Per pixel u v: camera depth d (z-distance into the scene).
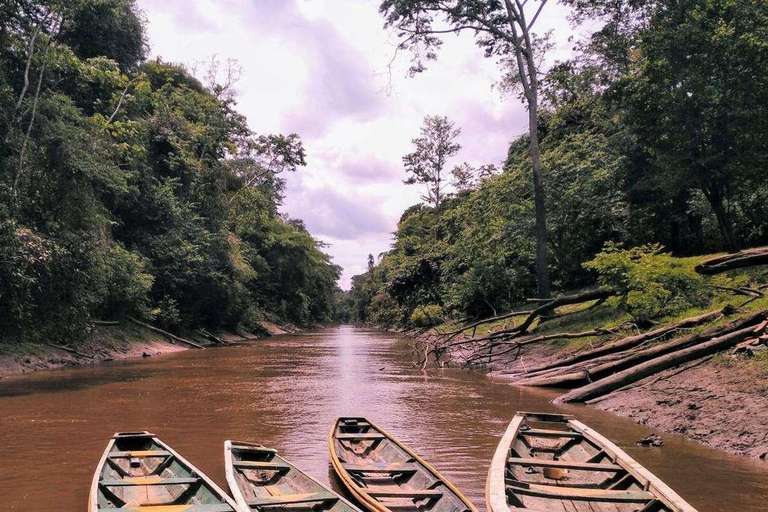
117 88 27.30
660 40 18.42
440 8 23.88
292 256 59.59
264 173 45.06
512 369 17.62
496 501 4.75
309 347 31.61
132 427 9.77
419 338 36.06
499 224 27.36
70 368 18.84
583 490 5.47
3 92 18.42
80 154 20.38
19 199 18.25
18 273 16.42
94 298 21.16
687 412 9.39
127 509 4.99
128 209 28.09
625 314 17.11
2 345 17.95
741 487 6.34
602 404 11.48
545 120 32.72
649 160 21.75
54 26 20.47
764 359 9.80
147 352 24.59
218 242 34.19
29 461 7.55
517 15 23.55
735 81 17.17
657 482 5.39
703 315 13.09
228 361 22.22
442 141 53.91
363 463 7.48
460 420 10.32
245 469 6.74
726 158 18.08
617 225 25.05
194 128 34.94
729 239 19.86
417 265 41.12
